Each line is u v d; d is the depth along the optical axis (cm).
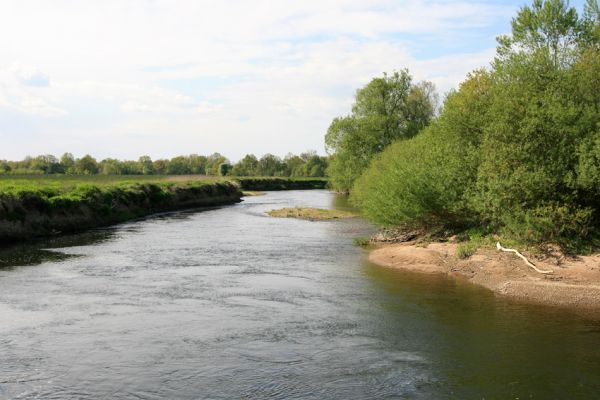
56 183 5478
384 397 1075
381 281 2117
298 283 2081
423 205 2688
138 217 4912
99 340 1391
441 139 2875
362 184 4553
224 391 1097
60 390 1093
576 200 2133
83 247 2970
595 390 1104
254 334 1455
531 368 1220
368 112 6925
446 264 2338
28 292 1880
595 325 1530
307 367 1226
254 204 7025
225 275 2227
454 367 1228
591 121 2150
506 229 2295
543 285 1884
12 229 3200
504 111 2244
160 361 1252
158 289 1962
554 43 2955
